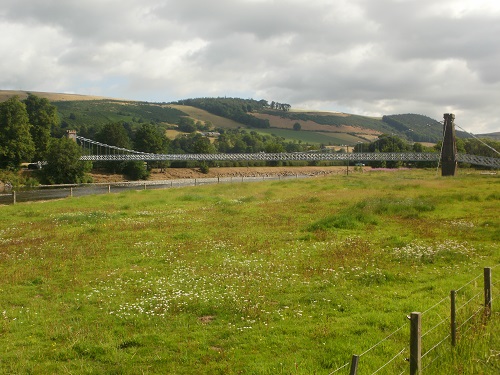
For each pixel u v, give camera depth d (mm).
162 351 9258
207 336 9938
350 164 145875
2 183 70438
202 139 138000
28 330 10398
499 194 33250
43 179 75250
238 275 14414
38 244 19469
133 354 9141
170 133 184250
